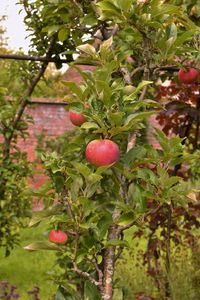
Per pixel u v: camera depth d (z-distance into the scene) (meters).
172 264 3.68
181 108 2.88
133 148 1.58
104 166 1.41
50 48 3.22
